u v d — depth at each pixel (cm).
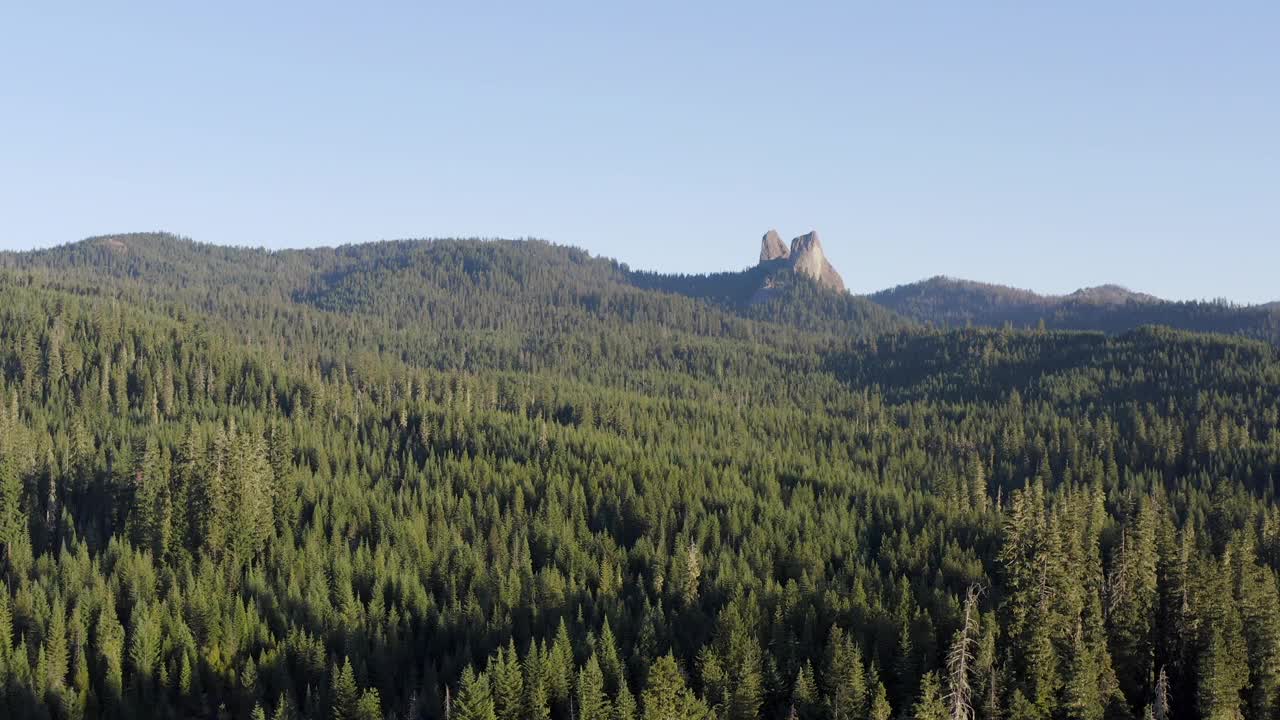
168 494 13238
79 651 10162
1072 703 8906
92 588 11356
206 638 10812
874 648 9950
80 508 14512
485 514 14562
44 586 11369
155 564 12888
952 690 8400
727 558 12688
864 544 14025
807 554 12888
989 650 9025
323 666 10356
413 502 14525
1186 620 10038
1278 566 12938
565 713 9650
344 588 11438
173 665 10281
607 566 12400
